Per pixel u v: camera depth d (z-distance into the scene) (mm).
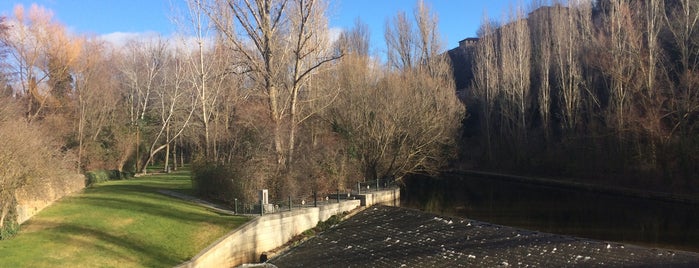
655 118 34500
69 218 20016
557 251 17547
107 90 45812
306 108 34500
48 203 23016
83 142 40656
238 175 23547
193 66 45656
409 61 53781
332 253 20172
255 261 20000
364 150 34438
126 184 32438
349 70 36156
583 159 42250
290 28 30438
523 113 50406
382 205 27188
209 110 38531
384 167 35219
